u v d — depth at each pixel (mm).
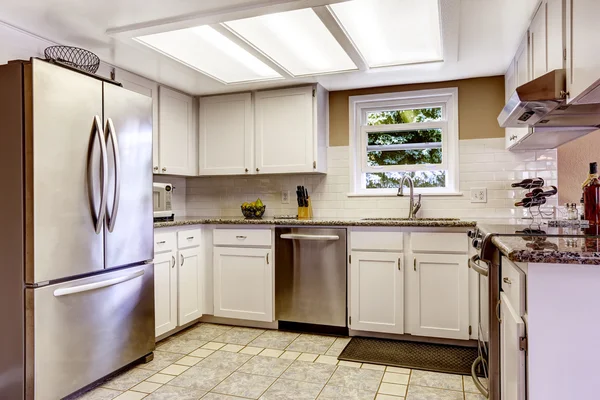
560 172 3299
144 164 2660
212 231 3518
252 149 3768
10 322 2037
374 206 3711
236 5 2146
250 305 3385
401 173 3756
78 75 2217
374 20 2381
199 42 2705
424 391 2268
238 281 3424
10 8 2188
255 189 4062
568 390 1259
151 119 2738
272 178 4008
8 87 2033
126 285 2525
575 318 1253
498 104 3408
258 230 3363
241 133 3801
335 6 2184
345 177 3795
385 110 3785
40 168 2023
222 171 3867
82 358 2234
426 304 2965
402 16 2328
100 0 2104
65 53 2717
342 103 3807
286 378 2453
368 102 3787
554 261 1235
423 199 3576
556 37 1818
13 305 2031
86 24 2381
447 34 2475
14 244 2027
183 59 2994
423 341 3041
